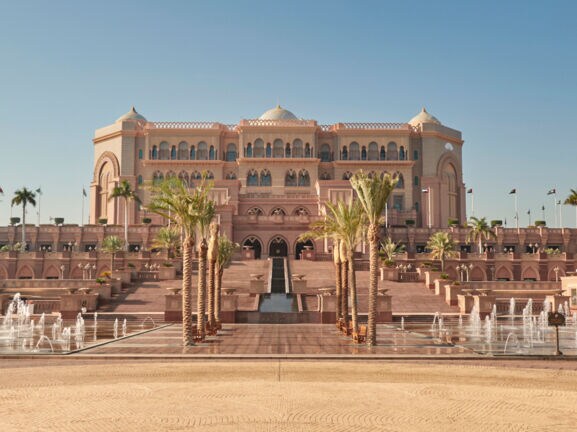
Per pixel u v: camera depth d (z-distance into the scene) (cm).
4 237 9256
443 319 4741
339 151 10881
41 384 1777
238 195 9869
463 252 7812
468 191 10088
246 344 2927
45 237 9306
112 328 3922
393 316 4684
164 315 4591
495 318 4706
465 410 1452
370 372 2044
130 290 5666
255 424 1301
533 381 1875
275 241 9181
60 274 7706
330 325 4344
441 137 11075
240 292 5700
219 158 10838
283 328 4038
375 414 1404
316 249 9044
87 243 9300
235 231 9150
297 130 10731
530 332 3656
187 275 2888
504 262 7888
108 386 1736
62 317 4766
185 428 1264
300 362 2305
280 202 9944
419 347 2788
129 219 10350
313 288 5834
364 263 7238
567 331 3747
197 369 2095
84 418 1349
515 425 1315
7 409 1439
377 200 2964
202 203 3009
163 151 10762
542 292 5844
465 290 5319
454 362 2320
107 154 11038
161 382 1811
